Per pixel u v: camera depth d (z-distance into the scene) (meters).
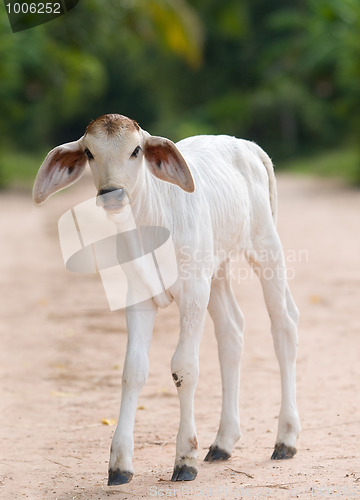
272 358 10.27
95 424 8.01
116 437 6.21
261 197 7.37
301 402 8.45
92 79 41.47
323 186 35.19
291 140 51.88
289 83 51.16
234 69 56.38
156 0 38.12
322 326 11.65
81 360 10.43
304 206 27.64
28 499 5.97
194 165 6.77
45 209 28.08
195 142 7.25
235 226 7.00
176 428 7.80
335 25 39.53
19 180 40.31
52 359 10.48
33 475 6.52
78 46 39.09
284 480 6.25
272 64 54.06
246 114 51.59
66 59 38.56
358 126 34.91
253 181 7.37
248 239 7.27
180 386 6.32
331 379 9.22
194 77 57.56
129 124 6.02
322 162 45.41
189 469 6.33
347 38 34.31
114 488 6.12
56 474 6.54
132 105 65.75
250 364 10.00
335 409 8.16
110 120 6.04
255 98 51.47
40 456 7.02
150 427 7.84
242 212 7.09
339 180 37.47
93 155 5.99
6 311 13.28
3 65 33.41
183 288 6.39
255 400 8.60
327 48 45.28
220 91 57.12
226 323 7.08
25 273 16.70
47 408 8.52
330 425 7.70
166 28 39.00
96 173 6.02
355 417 7.89
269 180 7.70
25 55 36.88
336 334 11.19
